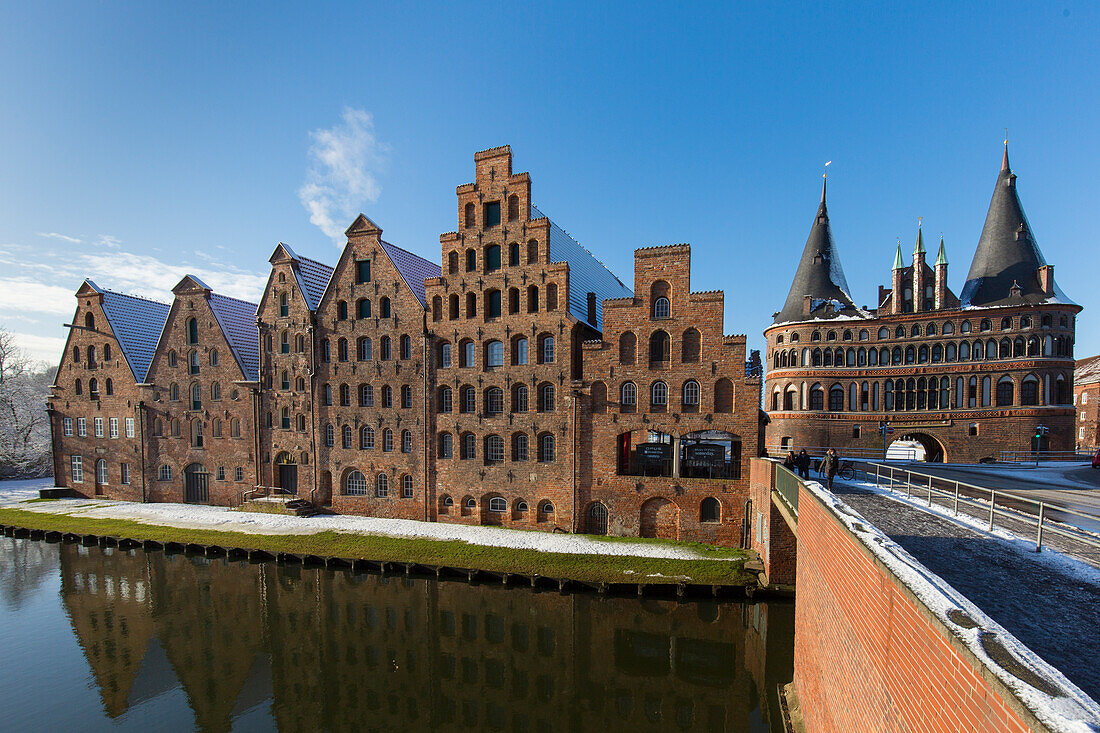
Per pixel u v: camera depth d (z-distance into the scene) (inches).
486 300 1505.9
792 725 668.7
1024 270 1919.3
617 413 1376.7
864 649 421.7
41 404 2901.1
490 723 794.8
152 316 2272.4
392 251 1685.5
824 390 2167.8
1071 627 328.2
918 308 2101.4
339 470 1679.4
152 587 1262.3
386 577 1264.8
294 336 1740.9
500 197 1483.8
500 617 1075.3
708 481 1306.6
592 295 1648.6
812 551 641.0
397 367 1603.1
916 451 2664.9
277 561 1373.0
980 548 497.0
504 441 1487.5
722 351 1302.9
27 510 1875.0
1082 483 1022.4
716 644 972.6
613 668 921.5
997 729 225.0
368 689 883.4
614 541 1338.6
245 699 852.0
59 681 894.4
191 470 1919.3
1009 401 1902.1
